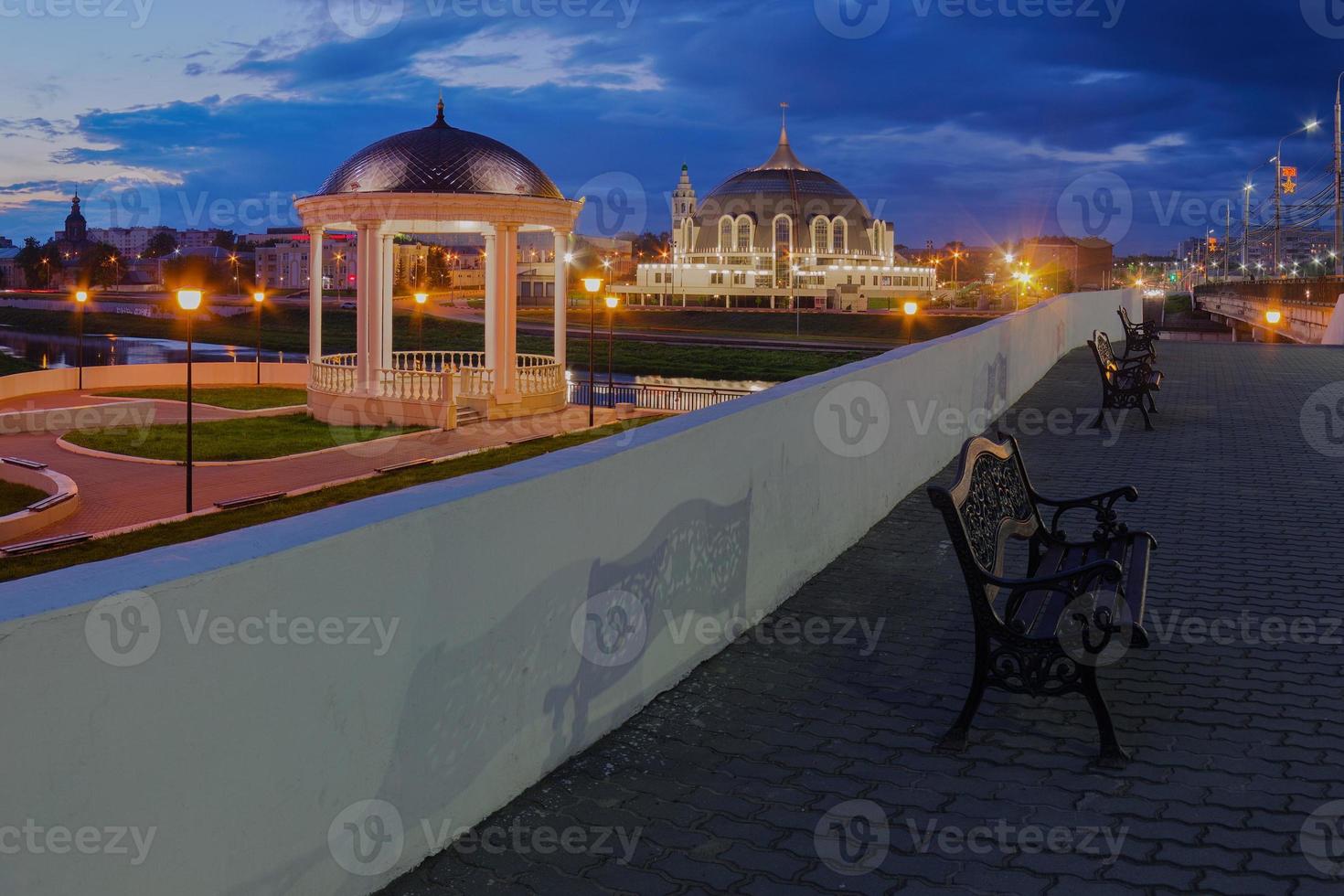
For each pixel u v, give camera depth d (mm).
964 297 134875
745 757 4074
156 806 2428
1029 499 5348
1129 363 14055
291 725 2789
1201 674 4809
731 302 147625
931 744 4172
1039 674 4035
